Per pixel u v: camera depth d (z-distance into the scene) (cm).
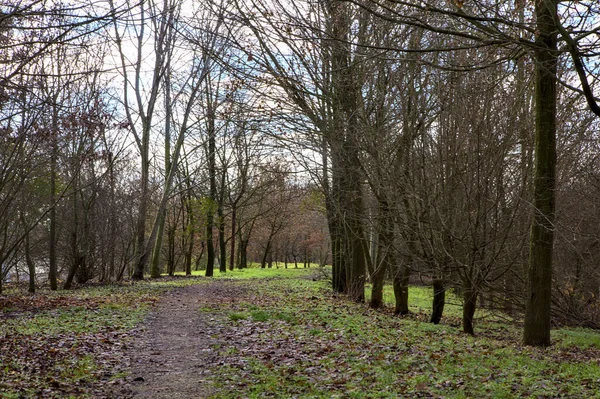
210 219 4150
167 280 3350
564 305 1769
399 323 1519
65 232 2730
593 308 1812
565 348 1239
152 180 4478
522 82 1397
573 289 1777
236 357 1018
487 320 1952
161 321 1482
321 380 828
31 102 1427
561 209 1587
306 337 1216
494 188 1454
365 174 1656
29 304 1741
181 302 1952
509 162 1499
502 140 1421
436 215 1444
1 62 881
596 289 1847
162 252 5447
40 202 2519
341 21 1536
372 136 1580
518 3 899
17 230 2500
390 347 1093
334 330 1316
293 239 6688
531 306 1214
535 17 1030
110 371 909
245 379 848
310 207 3170
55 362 939
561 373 888
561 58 1106
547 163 1170
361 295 2200
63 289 2530
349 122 1720
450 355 1012
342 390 767
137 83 3306
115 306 1728
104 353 1038
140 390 798
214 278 3681
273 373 885
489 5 1069
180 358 1024
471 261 1439
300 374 873
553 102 1167
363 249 2222
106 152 2120
